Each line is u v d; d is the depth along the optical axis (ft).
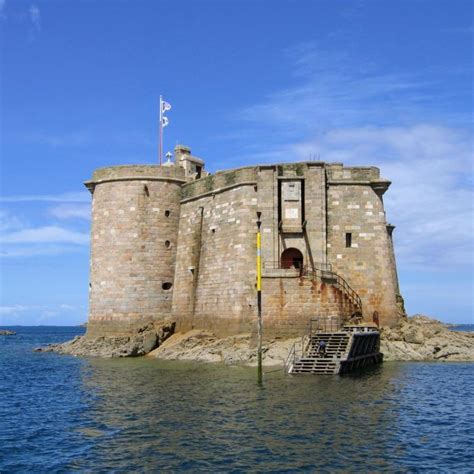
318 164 159.43
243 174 161.99
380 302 158.10
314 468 63.62
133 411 92.68
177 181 190.49
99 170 194.18
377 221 160.97
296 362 125.59
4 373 153.38
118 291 184.03
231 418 85.15
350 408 91.61
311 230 157.38
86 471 64.23
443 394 106.32
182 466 64.80
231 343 152.35
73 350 197.47
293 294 148.25
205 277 171.83
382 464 65.31
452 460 67.26
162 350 170.30
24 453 71.82
